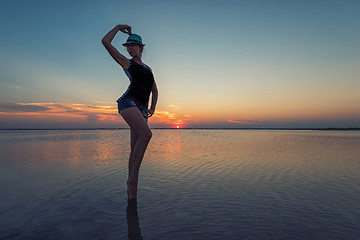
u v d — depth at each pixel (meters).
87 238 2.30
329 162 6.82
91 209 3.11
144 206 3.21
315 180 4.68
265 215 2.87
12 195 3.75
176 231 2.44
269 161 7.01
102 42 3.35
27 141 16.45
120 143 14.49
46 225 2.61
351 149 10.29
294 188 4.10
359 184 4.36
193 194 3.76
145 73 3.61
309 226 2.56
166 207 3.17
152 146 12.10
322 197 3.59
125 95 3.54
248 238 2.28
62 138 21.00
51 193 3.85
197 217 2.81
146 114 3.88
